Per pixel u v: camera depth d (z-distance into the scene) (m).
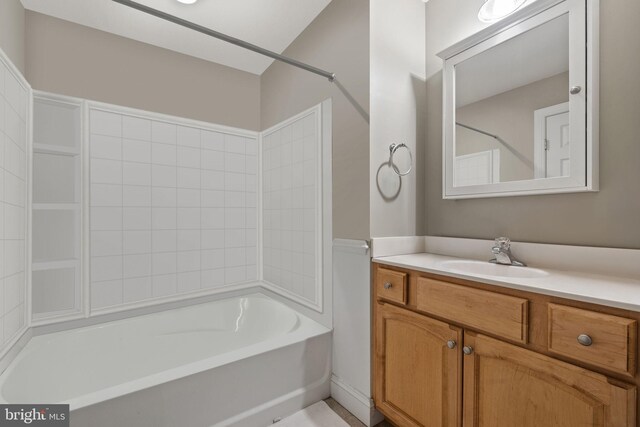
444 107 1.66
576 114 1.18
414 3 1.78
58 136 1.82
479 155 1.52
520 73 1.37
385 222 1.61
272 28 2.01
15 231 1.51
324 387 1.75
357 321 1.61
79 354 1.74
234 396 1.43
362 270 1.58
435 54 1.70
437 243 1.71
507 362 0.99
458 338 1.13
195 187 2.30
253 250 2.58
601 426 0.79
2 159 1.36
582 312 0.81
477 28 1.58
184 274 2.24
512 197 1.42
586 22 1.16
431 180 1.79
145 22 1.90
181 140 2.24
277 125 2.34
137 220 2.06
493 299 1.02
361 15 1.60
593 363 0.79
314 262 1.94
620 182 1.11
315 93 1.94
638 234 1.07
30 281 1.66
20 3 1.65
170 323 2.07
